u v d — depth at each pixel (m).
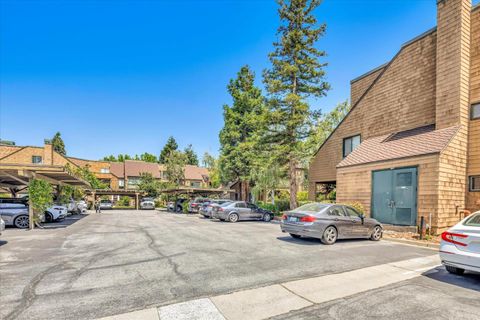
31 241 9.62
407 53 14.90
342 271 5.95
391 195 12.75
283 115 20.31
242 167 30.58
